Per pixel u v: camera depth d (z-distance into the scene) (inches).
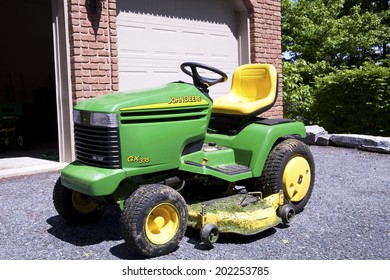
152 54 299.9
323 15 621.6
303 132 183.3
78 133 144.6
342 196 204.4
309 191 181.5
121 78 282.8
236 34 363.3
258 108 170.2
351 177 244.1
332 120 402.6
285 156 168.2
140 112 136.7
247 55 362.0
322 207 187.2
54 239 151.4
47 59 494.6
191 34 326.0
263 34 366.3
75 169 140.8
